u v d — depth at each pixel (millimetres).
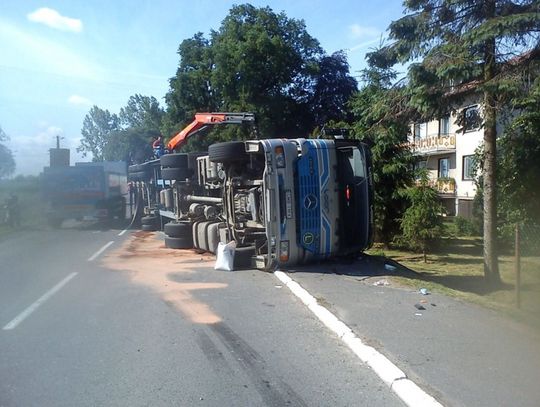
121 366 5469
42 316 7457
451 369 5105
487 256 12078
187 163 15750
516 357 5445
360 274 10281
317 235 10898
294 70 38656
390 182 18453
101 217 22938
